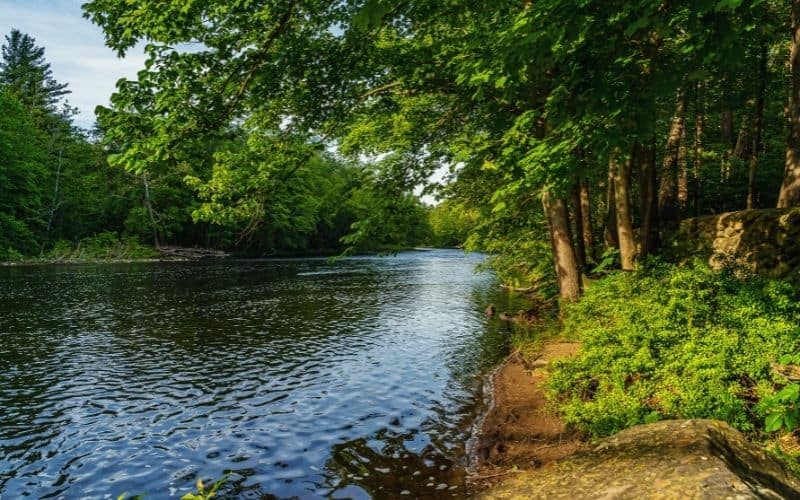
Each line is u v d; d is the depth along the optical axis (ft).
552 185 25.80
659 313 25.96
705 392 19.94
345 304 74.59
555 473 12.13
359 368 40.81
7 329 55.52
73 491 22.50
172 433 28.43
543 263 64.69
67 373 39.70
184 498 11.88
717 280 28.66
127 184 190.49
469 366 41.14
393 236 51.06
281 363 42.45
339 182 207.82
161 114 25.95
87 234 189.57
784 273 33.68
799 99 38.04
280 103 36.52
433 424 29.07
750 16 17.97
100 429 29.04
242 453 25.85
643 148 43.32
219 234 208.54
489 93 33.24
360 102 40.93
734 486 9.45
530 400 30.35
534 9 17.38
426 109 45.93
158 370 40.45
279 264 160.76
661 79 18.74
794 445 17.17
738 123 78.38
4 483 23.17
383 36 38.04
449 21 35.40
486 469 22.97
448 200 56.85
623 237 45.85
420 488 21.84
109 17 27.25
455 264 164.76
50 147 186.39
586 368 26.07
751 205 55.26
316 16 30.63
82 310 67.46
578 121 21.81
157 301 75.82
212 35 27.96
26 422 30.07
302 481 22.90
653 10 17.04
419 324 59.47
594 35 17.93
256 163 37.29
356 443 26.73
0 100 165.27
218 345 48.75
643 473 10.68
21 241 160.04
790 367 20.95
